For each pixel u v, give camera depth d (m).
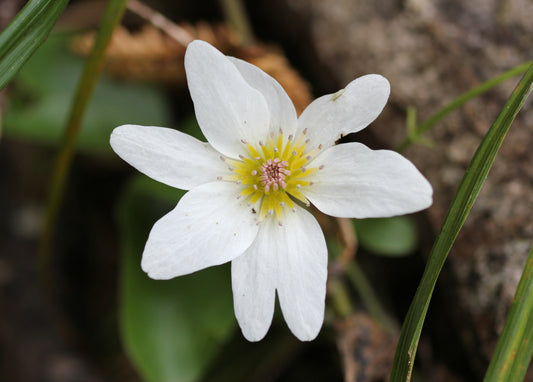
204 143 0.13
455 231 0.12
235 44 0.15
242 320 0.12
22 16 0.12
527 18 0.15
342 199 0.12
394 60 0.16
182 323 0.15
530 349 0.12
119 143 0.12
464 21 0.16
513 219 0.14
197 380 0.16
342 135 0.13
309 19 0.16
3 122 0.16
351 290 0.16
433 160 0.15
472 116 0.15
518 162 0.15
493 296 0.14
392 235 0.15
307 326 0.12
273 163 0.13
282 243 0.13
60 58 0.16
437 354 0.15
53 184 0.15
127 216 0.15
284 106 0.13
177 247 0.12
